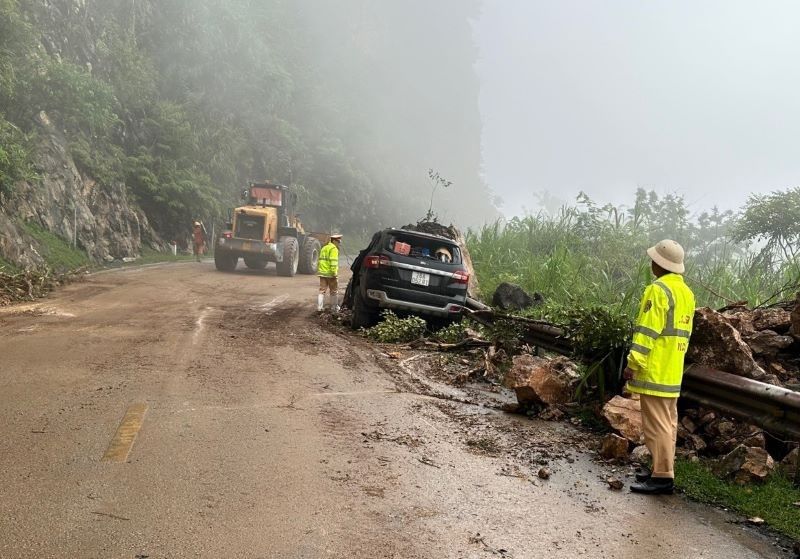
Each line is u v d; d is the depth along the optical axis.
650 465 4.89
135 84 32.38
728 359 5.21
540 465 4.89
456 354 9.18
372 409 6.05
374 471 4.40
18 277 13.59
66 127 24.98
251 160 44.78
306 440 4.93
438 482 4.30
